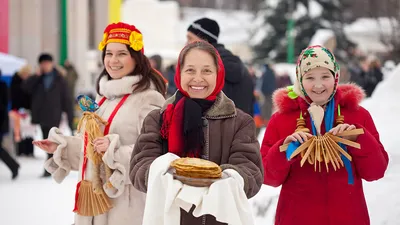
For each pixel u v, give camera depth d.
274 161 3.46
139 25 45.53
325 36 24.33
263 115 20.42
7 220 7.04
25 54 21.73
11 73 12.48
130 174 3.15
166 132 3.10
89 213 3.92
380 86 6.99
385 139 5.74
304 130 3.50
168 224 2.72
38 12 22.03
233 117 3.13
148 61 4.20
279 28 36.75
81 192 3.97
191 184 2.76
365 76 16.70
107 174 3.88
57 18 24.09
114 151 3.84
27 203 8.05
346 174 3.53
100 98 4.30
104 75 4.27
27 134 12.55
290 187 3.65
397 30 33.62
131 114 4.03
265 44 36.78
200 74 3.08
